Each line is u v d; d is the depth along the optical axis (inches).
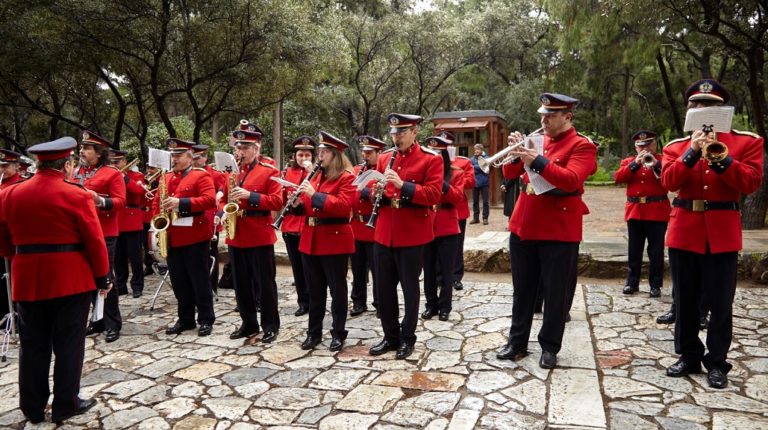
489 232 406.0
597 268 300.5
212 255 271.9
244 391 155.8
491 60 943.7
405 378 159.9
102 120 602.5
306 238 186.5
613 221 460.4
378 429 130.4
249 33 405.4
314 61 446.3
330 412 140.5
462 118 563.8
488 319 220.8
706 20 340.5
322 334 206.7
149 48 396.2
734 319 212.2
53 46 375.9
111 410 147.4
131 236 284.4
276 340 203.2
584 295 255.1
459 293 269.4
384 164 182.9
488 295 263.9
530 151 151.2
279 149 649.6
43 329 143.0
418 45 756.0
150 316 246.5
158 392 157.6
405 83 801.6
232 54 431.2
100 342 208.1
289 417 138.8
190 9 398.3
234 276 205.0
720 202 148.9
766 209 412.5
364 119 802.8
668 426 128.2
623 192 733.3
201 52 419.8
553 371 161.3
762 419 130.9
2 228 143.3
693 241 150.0
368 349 189.2
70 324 143.4
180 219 206.7
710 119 139.9
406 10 901.2
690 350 157.8
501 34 888.3
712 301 151.0
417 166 173.6
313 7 540.4
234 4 387.9
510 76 999.0
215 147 681.6
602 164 1067.9
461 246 275.6
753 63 364.2
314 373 167.2
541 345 166.9
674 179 149.1
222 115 717.9
